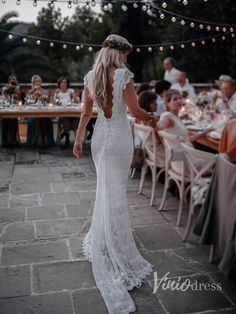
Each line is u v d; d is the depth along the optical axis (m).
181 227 3.35
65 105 6.73
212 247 2.72
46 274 2.58
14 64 12.05
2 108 6.23
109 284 2.42
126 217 2.65
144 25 13.08
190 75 12.43
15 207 3.79
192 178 3.06
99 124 2.56
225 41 10.84
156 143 3.77
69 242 3.05
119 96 2.40
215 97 5.96
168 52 12.79
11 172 5.05
